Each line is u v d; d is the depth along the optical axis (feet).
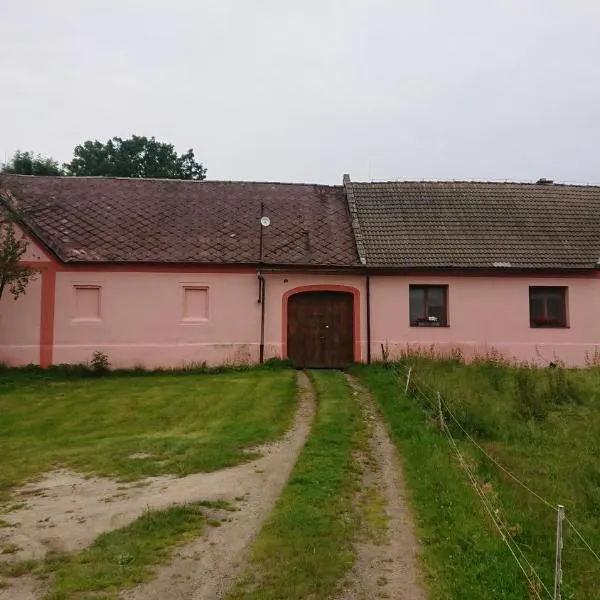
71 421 37.42
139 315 57.21
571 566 17.60
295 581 16.29
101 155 134.31
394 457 28.73
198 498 22.94
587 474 25.54
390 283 60.08
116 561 17.56
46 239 56.85
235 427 34.63
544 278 61.05
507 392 41.45
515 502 22.06
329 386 47.21
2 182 65.41
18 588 16.17
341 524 20.26
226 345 58.13
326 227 64.69
